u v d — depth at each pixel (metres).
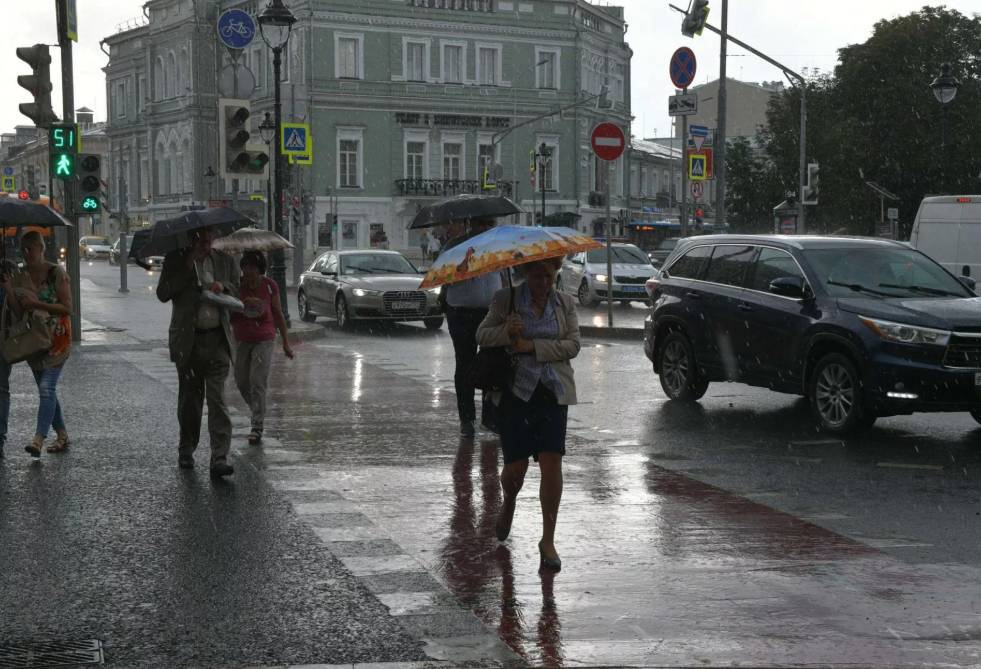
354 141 75.25
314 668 5.63
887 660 5.72
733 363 13.96
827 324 12.45
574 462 10.94
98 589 6.91
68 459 11.00
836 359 12.39
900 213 56.75
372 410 14.30
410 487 9.80
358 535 8.18
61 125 21.98
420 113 76.81
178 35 84.94
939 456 11.24
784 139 58.56
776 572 7.26
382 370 18.78
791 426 13.06
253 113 78.31
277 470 10.51
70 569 7.32
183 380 10.40
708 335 14.34
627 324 27.70
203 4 82.75
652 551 7.77
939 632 6.13
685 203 30.69
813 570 7.30
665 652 5.83
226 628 6.21
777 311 13.22
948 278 13.21
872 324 12.01
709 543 7.97
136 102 92.62
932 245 25.72
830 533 8.26
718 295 14.23
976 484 9.96
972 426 13.12
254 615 6.42
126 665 5.68
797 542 8.00
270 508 8.99
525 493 9.56
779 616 6.39
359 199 75.19
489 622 6.31
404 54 76.31
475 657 5.77
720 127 33.91
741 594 6.80
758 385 13.66
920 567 7.37
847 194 55.88
